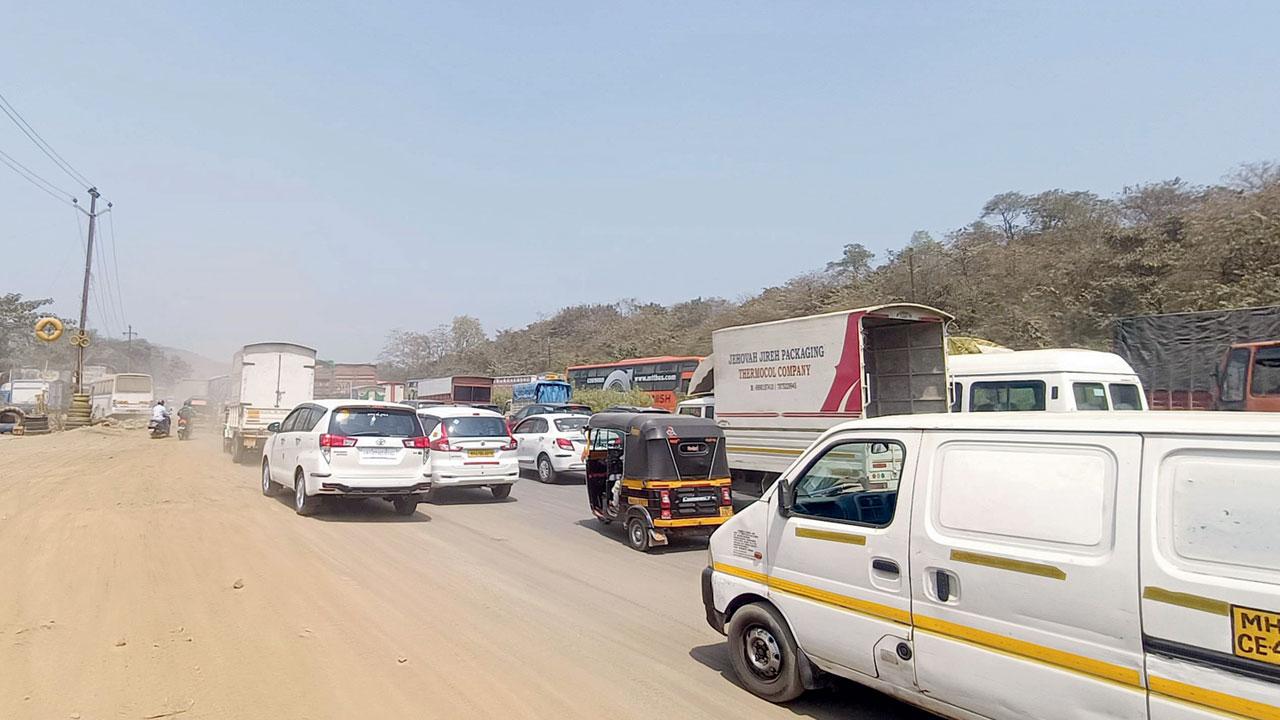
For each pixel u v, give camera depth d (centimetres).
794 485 488
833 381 1079
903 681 406
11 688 461
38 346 6806
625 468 1013
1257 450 292
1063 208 4772
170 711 438
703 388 1566
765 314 4953
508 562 878
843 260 5338
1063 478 349
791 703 484
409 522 1134
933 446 410
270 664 515
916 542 403
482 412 1448
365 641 571
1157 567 309
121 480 1465
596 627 633
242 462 1961
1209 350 1580
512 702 467
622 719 449
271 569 780
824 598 451
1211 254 2806
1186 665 297
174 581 719
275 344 2158
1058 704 336
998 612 361
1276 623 274
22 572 733
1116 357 1182
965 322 3597
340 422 1112
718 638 612
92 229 3488
